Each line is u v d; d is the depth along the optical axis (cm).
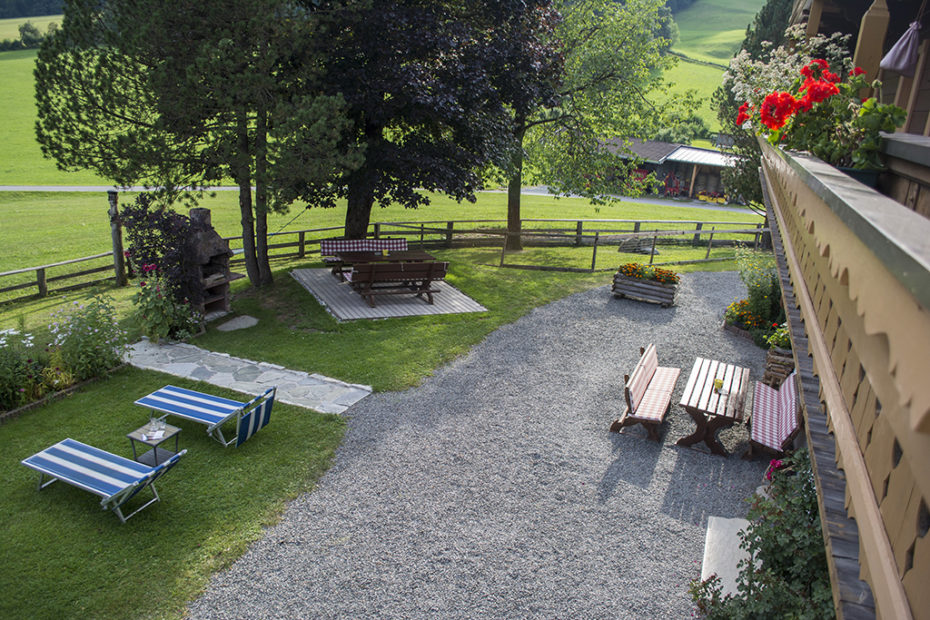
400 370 1081
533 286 1677
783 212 525
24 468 758
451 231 2294
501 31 1628
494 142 1645
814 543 499
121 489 638
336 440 848
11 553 611
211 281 1280
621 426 895
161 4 1140
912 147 352
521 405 971
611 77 2131
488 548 644
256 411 809
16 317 1334
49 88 1197
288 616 550
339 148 1438
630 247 2117
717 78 8325
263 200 1352
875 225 119
